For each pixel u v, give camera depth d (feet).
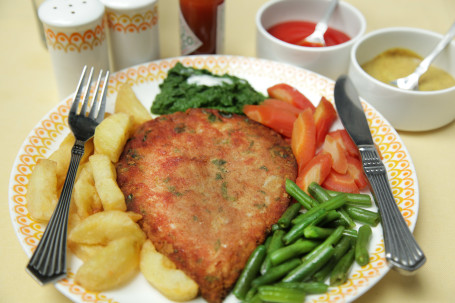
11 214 1.01
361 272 0.96
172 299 0.92
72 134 1.16
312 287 0.92
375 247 1.01
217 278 0.93
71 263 0.96
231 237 0.98
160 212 1.02
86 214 1.00
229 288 0.93
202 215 1.02
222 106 1.31
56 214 0.97
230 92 1.33
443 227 1.13
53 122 1.23
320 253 0.94
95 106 1.22
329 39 1.54
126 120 1.16
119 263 0.91
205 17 1.44
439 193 1.20
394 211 1.02
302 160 1.16
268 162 1.14
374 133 1.26
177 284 0.90
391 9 1.81
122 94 1.28
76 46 1.31
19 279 1.01
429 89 1.34
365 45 1.42
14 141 1.29
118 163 1.13
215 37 1.50
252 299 0.90
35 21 1.69
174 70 1.38
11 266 1.03
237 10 1.82
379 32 1.42
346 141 1.20
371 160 1.13
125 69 1.38
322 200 1.06
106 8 1.37
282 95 1.35
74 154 1.09
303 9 1.58
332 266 0.96
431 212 1.16
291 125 1.25
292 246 0.96
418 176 1.24
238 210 1.03
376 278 0.93
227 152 1.16
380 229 1.05
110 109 1.31
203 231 0.99
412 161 1.17
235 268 0.95
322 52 1.41
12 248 1.06
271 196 1.07
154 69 1.40
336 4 1.53
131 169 1.11
